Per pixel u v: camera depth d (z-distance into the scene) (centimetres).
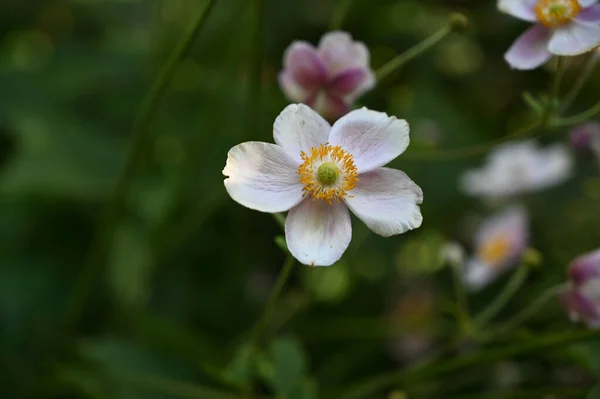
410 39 70
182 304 62
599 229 63
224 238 63
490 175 62
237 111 64
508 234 57
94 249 57
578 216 64
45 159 63
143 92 68
